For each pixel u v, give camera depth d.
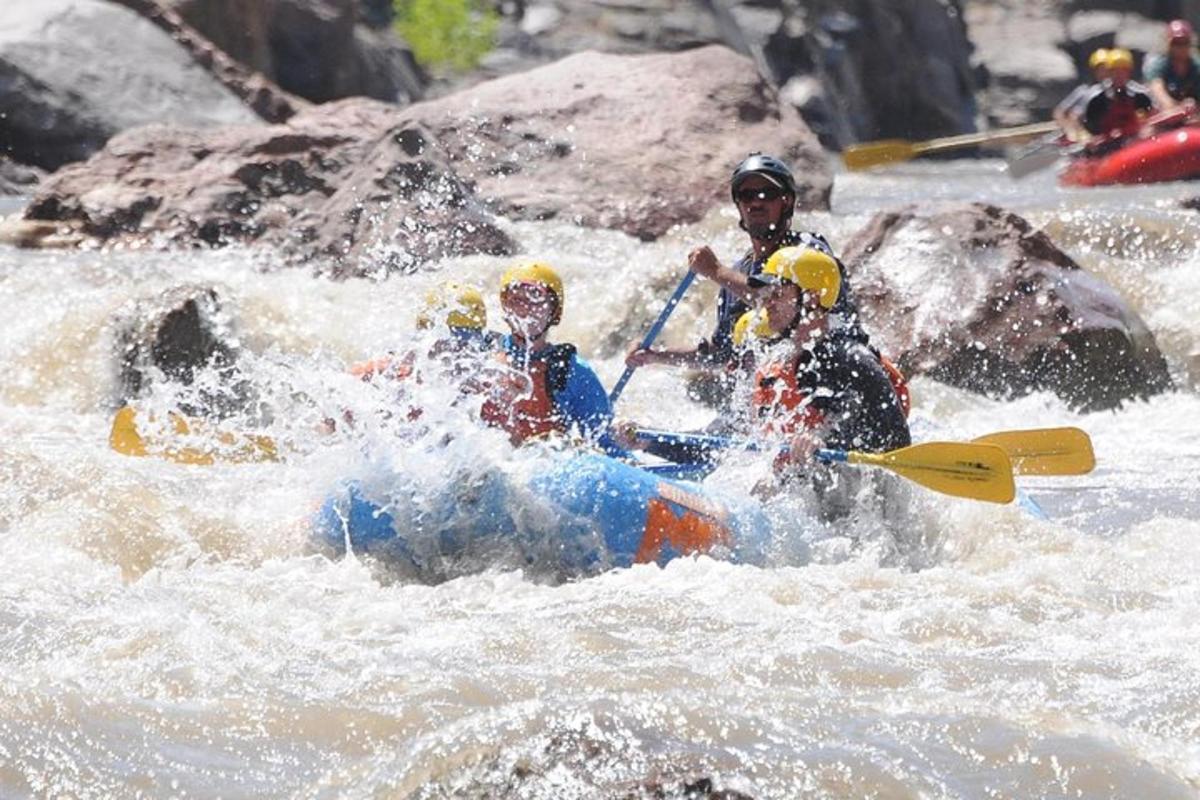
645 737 15.04
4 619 18.80
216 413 36.62
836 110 90.88
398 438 23.08
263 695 16.48
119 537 22.92
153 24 67.81
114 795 14.53
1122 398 40.25
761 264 26.52
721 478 24.81
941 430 27.80
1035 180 72.50
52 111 61.44
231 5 74.00
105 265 44.47
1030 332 39.84
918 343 39.88
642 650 18.16
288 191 50.19
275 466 26.75
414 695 16.48
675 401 37.84
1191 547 24.25
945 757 15.06
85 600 19.83
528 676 17.08
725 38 87.25
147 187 49.75
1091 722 15.90
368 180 47.97
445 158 48.56
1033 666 17.77
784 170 26.19
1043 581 21.81
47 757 15.06
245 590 20.67
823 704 16.20
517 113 54.09
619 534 22.23
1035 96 103.38
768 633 18.84
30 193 59.47
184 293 38.72
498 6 87.88
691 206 51.56
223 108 65.75
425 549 22.34
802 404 24.84
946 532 24.83
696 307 42.78
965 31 105.56
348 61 79.50
